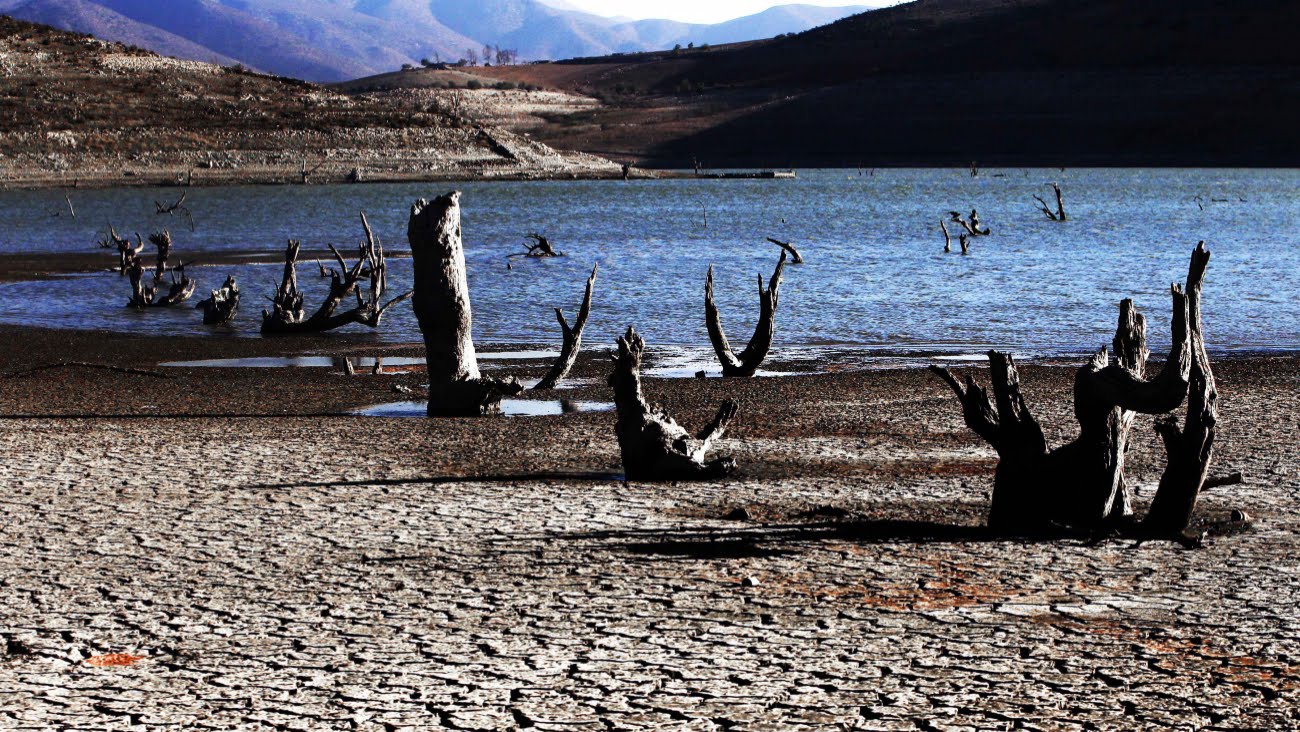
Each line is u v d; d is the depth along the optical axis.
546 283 46.16
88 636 9.53
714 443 17.81
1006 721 7.82
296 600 10.38
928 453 16.89
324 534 12.56
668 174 145.75
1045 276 47.09
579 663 8.90
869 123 190.12
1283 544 11.76
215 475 15.60
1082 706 8.02
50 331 34.03
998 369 12.66
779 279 26.11
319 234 70.19
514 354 29.69
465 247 63.12
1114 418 12.30
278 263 54.47
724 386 23.86
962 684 8.42
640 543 12.13
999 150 175.00
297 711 8.10
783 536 12.38
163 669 8.86
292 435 18.66
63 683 8.59
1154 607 9.96
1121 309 12.95
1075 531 12.23
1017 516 12.53
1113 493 12.42
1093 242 63.03
